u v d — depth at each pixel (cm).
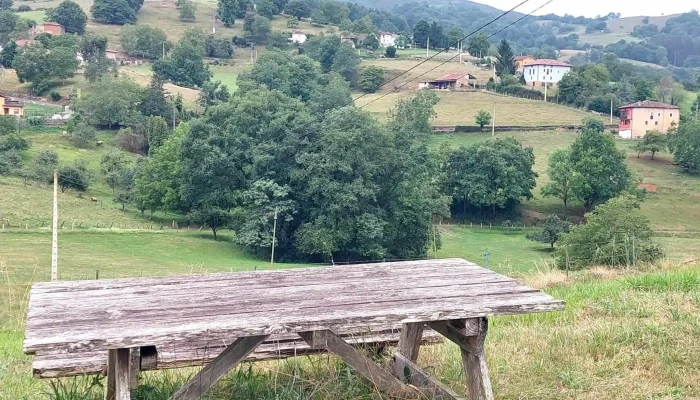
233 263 4306
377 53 15138
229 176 5369
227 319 375
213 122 5644
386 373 445
